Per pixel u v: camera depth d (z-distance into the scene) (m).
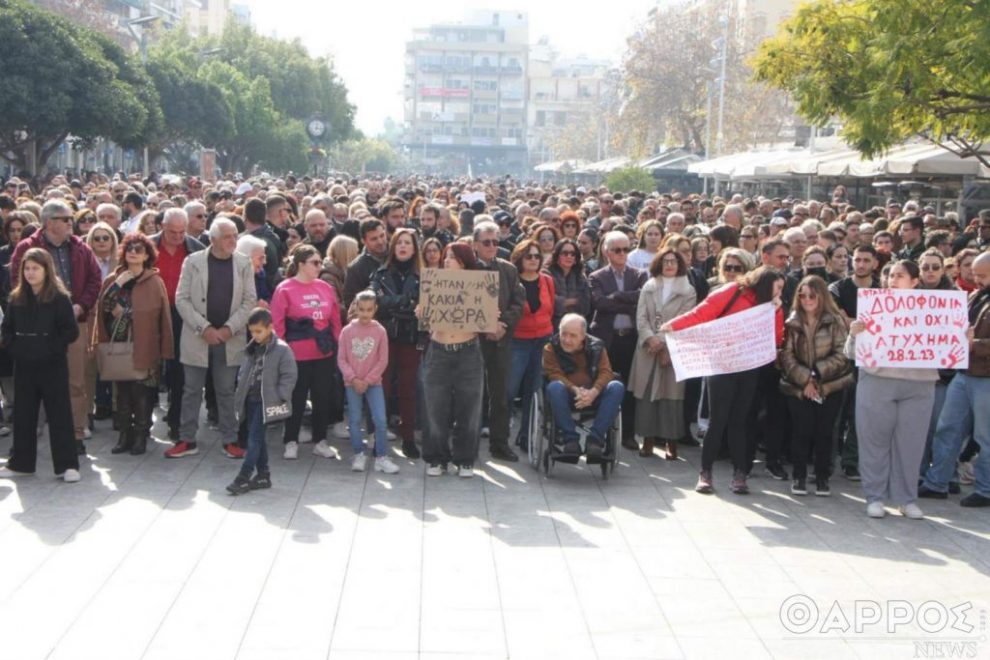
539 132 194.50
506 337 10.74
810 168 25.80
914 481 9.38
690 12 59.72
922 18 14.56
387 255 11.17
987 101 14.74
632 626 6.81
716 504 9.62
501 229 15.09
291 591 7.21
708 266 12.46
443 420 10.13
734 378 9.82
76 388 10.56
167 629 6.56
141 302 10.53
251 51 91.31
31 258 9.44
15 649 6.26
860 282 10.63
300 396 10.65
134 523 8.56
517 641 6.53
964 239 14.30
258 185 28.06
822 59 15.76
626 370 11.50
